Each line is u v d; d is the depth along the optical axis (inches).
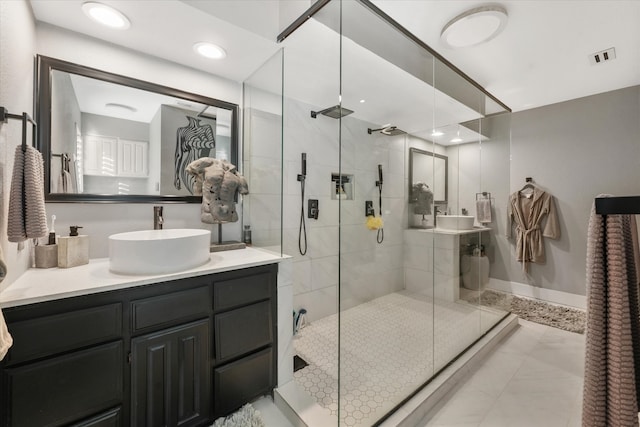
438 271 89.8
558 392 63.9
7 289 37.7
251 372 56.0
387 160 82.0
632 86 96.7
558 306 111.2
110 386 40.4
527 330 94.5
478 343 81.6
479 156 107.2
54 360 36.3
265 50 65.2
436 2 56.4
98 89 58.8
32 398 34.9
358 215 74.5
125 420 41.9
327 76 80.8
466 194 102.7
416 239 86.7
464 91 93.7
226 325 52.2
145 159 64.4
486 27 62.6
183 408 46.9
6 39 37.9
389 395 59.2
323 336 90.0
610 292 20.6
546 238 115.8
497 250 115.3
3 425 33.3
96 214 58.7
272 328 59.7
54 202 53.5
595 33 66.6
